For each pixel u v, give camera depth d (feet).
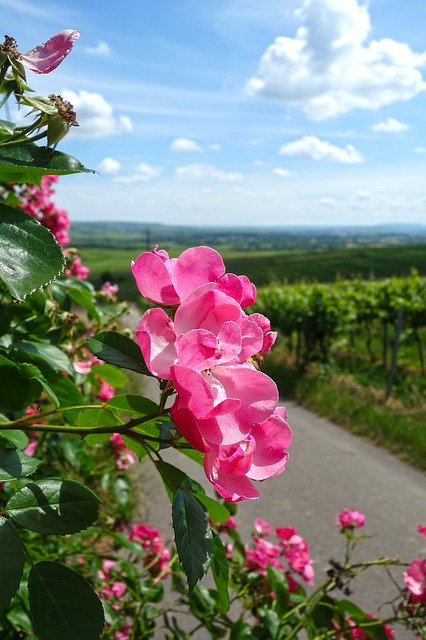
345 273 178.40
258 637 6.17
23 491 2.70
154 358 2.46
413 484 20.68
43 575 2.56
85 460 9.06
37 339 5.12
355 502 18.89
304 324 40.98
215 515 3.05
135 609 7.24
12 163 2.63
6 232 2.35
